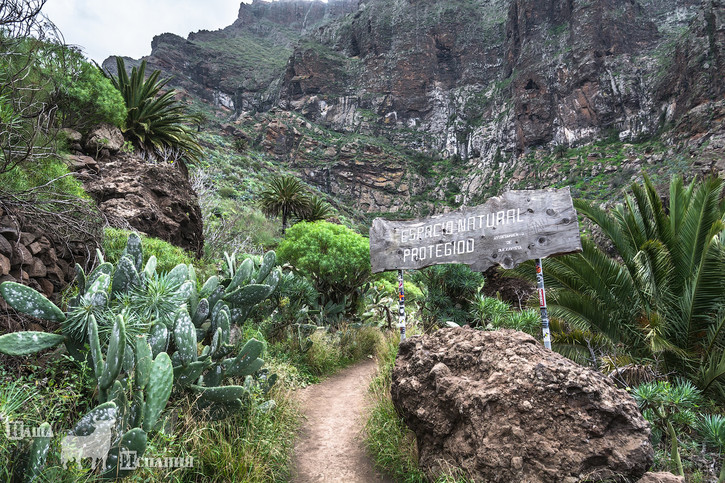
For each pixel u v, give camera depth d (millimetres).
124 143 10773
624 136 83875
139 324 2982
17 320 3291
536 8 111625
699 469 2939
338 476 3455
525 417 2629
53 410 2400
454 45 132625
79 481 2021
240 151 79688
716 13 75062
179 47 161500
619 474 2352
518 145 101062
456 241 4523
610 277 6453
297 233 9383
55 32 4223
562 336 5887
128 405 2486
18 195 3791
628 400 2629
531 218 4039
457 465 2865
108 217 6445
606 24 96125
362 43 139375
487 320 6133
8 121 3756
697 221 6102
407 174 104938
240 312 4348
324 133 112938
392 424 3844
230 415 3373
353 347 7973
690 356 5180
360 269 9125
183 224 10422
